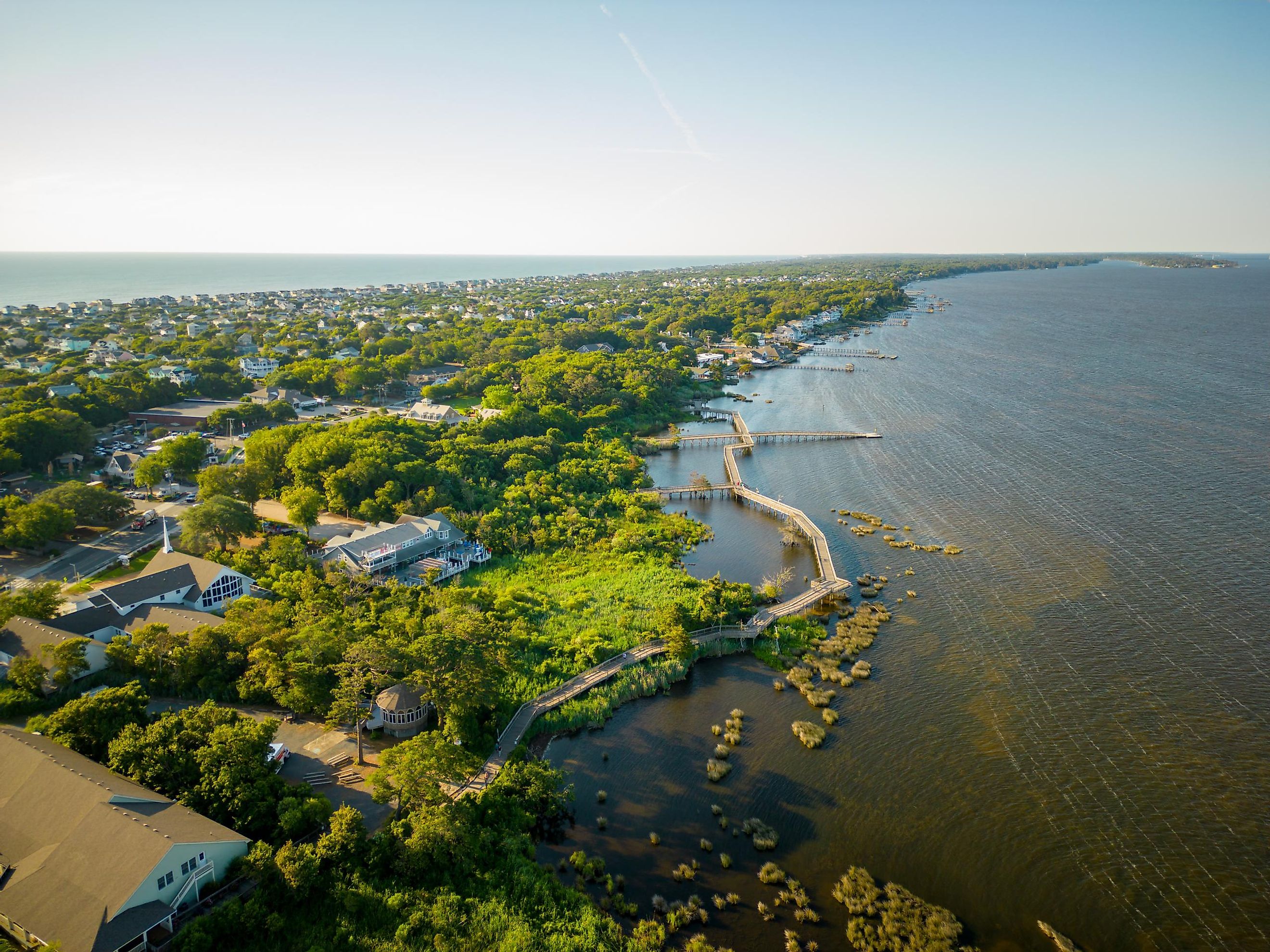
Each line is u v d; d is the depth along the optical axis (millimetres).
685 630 104688
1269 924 62156
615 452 196125
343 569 117812
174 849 57031
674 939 61281
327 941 57031
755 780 80312
